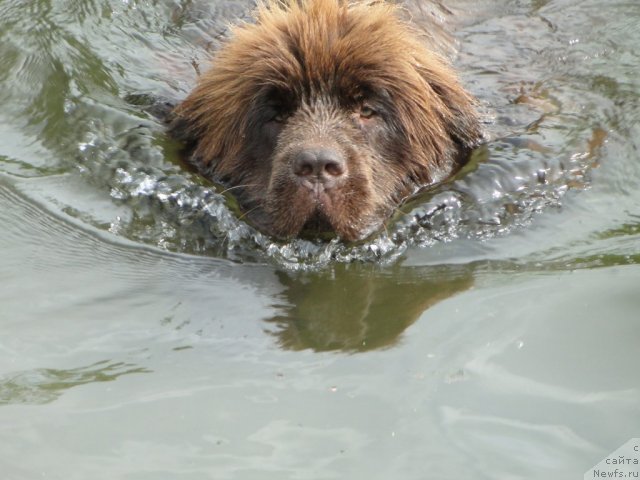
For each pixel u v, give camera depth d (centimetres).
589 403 598
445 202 877
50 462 564
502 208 865
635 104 1022
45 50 1108
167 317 716
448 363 641
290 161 817
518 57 1126
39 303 734
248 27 929
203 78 941
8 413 605
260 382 631
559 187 886
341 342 675
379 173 880
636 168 911
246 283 774
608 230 819
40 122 1008
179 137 971
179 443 577
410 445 567
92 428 591
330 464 555
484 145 959
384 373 634
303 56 866
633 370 627
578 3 1245
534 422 583
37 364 656
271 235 838
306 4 919
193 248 830
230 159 911
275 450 568
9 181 911
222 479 545
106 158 940
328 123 852
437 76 937
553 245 804
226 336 689
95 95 1032
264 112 883
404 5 1115
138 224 859
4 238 827
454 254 807
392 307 723
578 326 675
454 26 1179
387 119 887
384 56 871
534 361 640
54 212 866
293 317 716
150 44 1130
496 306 708
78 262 798
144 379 638
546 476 540
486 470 546
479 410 594
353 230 827
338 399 609
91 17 1163
